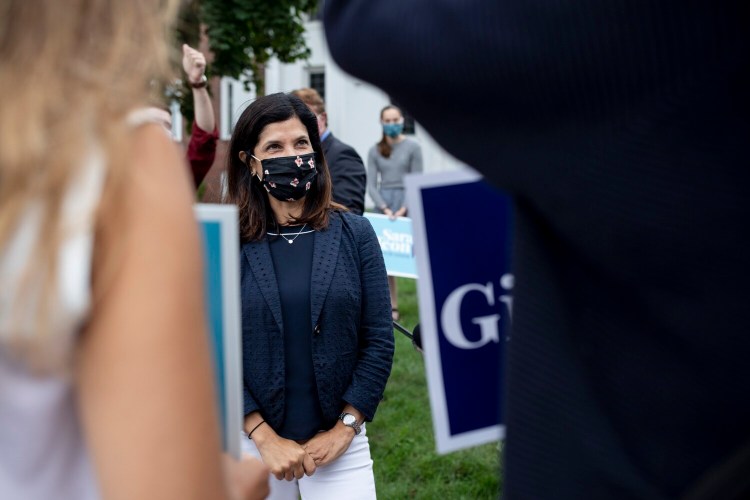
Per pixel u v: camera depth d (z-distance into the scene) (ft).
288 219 7.97
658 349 2.79
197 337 2.44
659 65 2.58
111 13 2.48
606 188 2.71
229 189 8.11
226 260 4.23
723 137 2.56
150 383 2.31
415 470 13.14
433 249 4.97
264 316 7.66
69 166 2.26
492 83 2.84
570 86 2.71
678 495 2.78
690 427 2.76
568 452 2.89
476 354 5.02
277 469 7.45
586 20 2.64
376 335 8.01
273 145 7.91
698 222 2.60
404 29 3.02
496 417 5.04
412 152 25.70
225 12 36.01
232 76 37.93
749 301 2.59
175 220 2.44
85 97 2.35
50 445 2.41
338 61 3.36
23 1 2.35
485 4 2.84
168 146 2.57
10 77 2.30
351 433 7.78
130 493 2.29
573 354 2.94
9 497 2.40
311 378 7.71
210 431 2.44
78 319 2.28
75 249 2.23
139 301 2.33
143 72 2.50
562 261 3.05
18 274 2.21
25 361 2.30
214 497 2.43
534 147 2.86
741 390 2.66
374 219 10.47
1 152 2.21
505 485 3.06
